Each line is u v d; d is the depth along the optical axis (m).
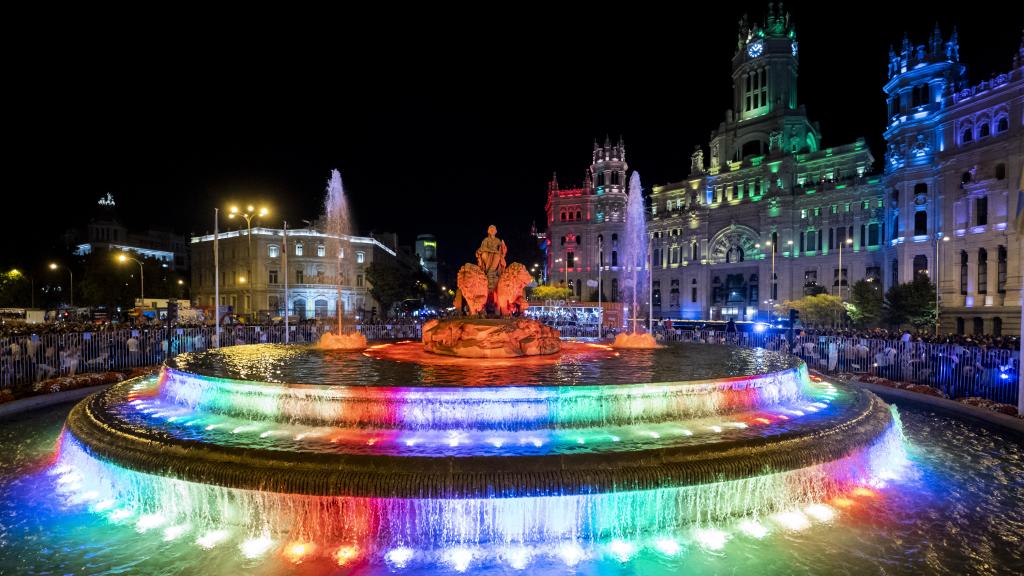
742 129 100.44
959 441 15.95
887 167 67.25
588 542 9.29
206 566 8.56
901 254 63.38
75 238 109.44
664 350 21.53
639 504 9.48
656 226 109.81
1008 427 17.31
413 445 10.19
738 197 98.25
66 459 12.86
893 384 23.64
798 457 10.59
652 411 12.23
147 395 15.59
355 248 93.50
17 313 58.50
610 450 9.75
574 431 11.35
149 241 126.62
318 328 44.50
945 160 58.03
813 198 86.44
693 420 12.45
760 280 91.25
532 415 11.52
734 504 10.11
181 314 52.72
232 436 10.77
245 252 86.19
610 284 112.31
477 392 11.43
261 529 9.38
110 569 8.50
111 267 76.25
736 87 103.69
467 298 20.36
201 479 9.52
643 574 8.51
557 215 117.75
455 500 8.97
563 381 12.60
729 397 13.20
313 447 9.96
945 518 10.57
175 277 93.38
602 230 113.50
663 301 107.50
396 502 8.99
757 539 9.62
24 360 24.72
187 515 9.85
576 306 79.81
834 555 9.12
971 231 55.50
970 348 23.78
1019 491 11.97
